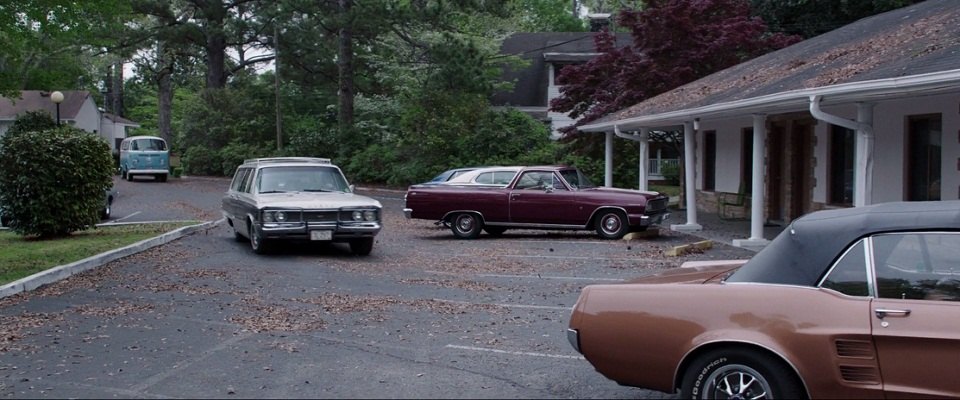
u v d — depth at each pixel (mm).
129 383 6645
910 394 4824
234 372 6977
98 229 18922
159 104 49812
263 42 42438
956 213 4977
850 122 12453
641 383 5523
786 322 5059
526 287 11500
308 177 15773
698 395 5285
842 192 17703
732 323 5191
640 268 13438
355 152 38656
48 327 8742
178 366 7176
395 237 18875
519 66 41344
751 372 5141
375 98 41281
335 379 6762
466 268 13453
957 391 4738
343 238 14570
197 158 45688
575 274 12797
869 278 5059
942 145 14141
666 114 17703
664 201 18469
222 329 8641
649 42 26750
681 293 5426
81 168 16922
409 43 37031
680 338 5312
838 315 4984
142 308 9766
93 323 8938
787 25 31625
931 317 4820
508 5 36000
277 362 7309
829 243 5195
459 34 37344
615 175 31016
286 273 12617
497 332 8547
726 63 25969
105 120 54875
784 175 20344
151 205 26812
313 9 35469
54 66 28484
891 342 4855
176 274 12414
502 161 33281
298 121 45594
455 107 34906
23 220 16531
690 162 19500
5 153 16531
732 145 22875
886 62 12148
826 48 17297
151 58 49500
